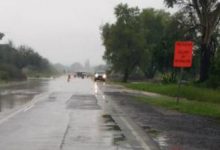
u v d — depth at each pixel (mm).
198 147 15156
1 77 87062
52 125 20594
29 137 16719
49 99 38750
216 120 24656
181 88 48719
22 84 78062
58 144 15164
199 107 31859
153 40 111688
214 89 48875
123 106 33062
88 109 29516
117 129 19562
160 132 18938
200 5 58438
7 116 24516
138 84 75625
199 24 59938
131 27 101562
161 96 46156
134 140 16422
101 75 104000
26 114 25641
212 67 55781
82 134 17719
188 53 34062
